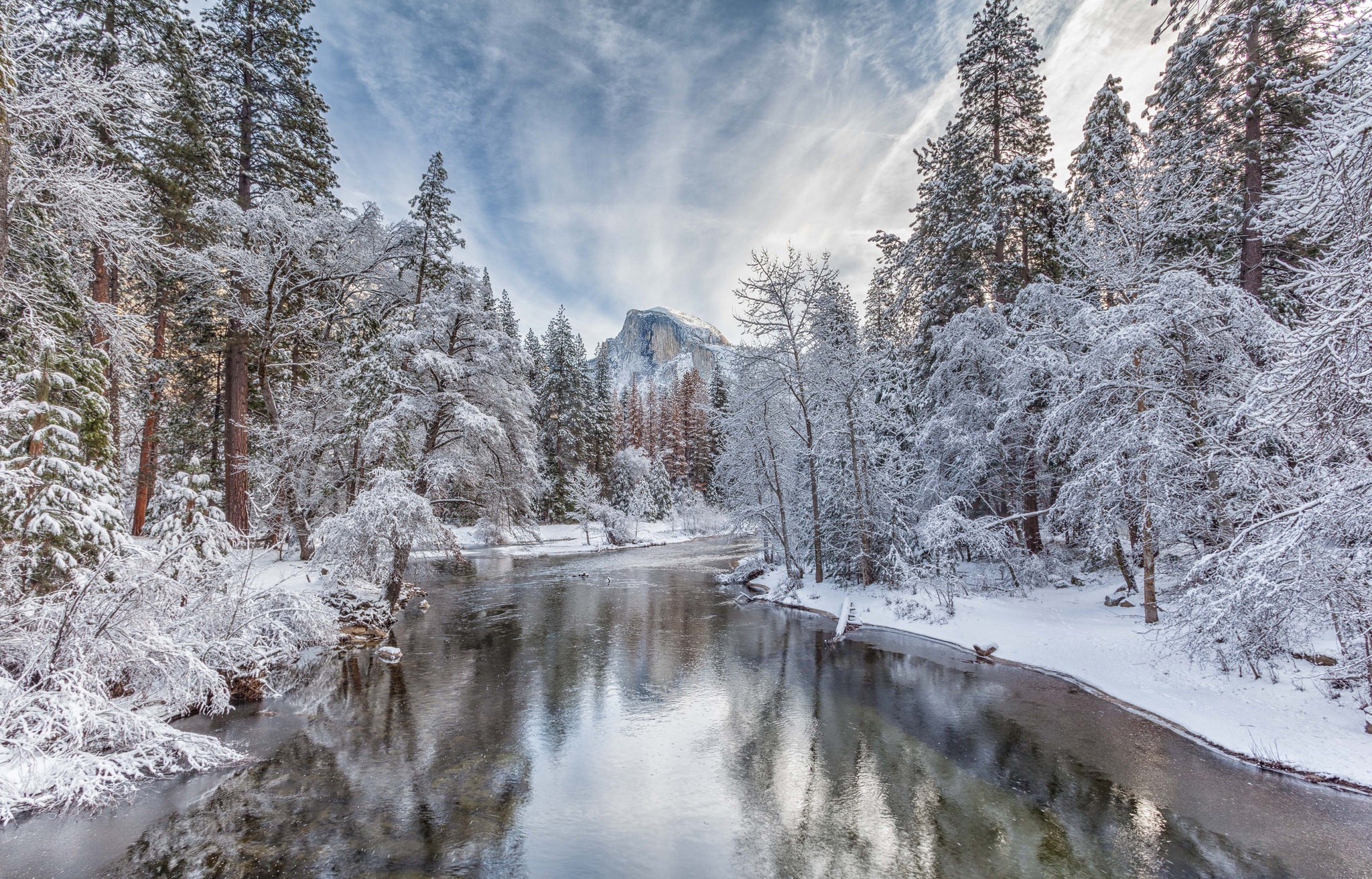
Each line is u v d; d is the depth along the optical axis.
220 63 19.03
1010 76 20.47
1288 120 13.72
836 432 20.42
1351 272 6.03
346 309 21.66
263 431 19.17
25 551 8.25
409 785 7.56
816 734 9.34
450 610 19.42
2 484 7.95
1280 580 7.41
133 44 15.31
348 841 6.20
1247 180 14.26
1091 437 13.01
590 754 8.57
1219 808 6.83
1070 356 14.88
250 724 9.61
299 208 18.67
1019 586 17.92
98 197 11.03
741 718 10.10
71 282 11.80
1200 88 14.82
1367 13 6.57
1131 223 13.10
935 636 15.59
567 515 51.34
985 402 17.88
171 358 20.64
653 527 54.06
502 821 6.69
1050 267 18.70
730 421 24.55
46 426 8.91
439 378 19.09
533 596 22.52
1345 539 7.35
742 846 6.20
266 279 18.55
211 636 10.62
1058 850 6.05
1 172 8.98
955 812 6.89
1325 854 5.85
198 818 6.65
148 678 9.18
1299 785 7.34
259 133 20.19
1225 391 12.52
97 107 10.92
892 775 7.89
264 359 19.39
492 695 11.20
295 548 22.39
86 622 8.29
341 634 14.74
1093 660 12.20
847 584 21.44
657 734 9.39
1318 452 7.35
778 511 24.67
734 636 16.19
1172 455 11.72
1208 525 12.19
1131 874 5.59
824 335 21.36
